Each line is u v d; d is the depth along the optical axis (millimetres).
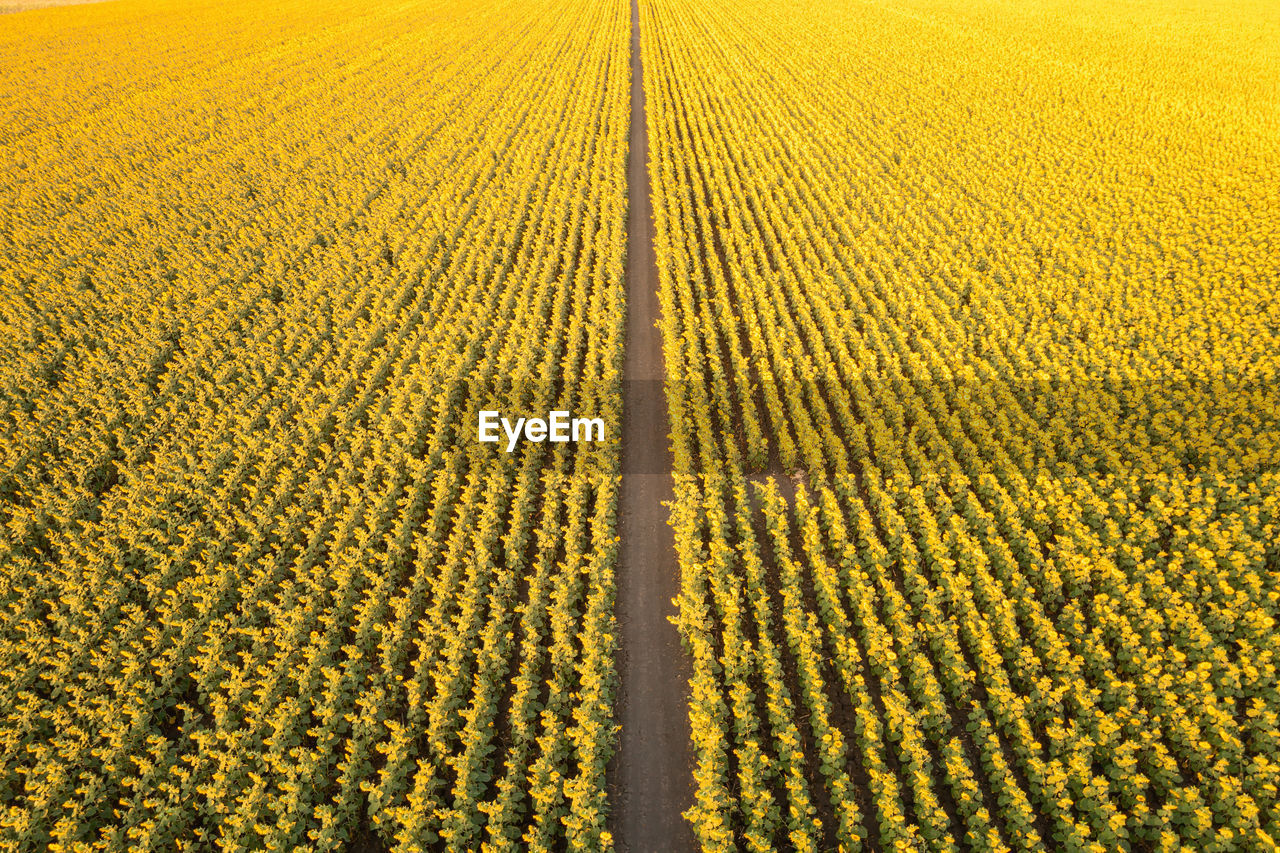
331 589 21750
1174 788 15273
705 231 39969
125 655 19672
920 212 40094
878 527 23297
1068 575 19938
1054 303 32156
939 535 22266
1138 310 30406
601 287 36281
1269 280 31266
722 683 19109
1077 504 21953
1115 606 18359
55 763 16812
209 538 22875
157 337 32719
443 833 15461
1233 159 42812
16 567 22188
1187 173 41344
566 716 18422
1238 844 14383
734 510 24469
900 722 16781
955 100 56125
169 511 24141
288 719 17766
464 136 54781
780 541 21641
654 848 15898
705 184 47312
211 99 65938
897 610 19422
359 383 30266
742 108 57688
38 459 26859
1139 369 27047
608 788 17000
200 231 42750
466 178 47500
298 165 50469
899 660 18812
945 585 20094
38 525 23844
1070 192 40594
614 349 31328
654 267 39469
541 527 23125
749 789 15703
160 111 63000
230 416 28188
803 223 41312
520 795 16203
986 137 49000
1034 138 47906
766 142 51000
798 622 19250
